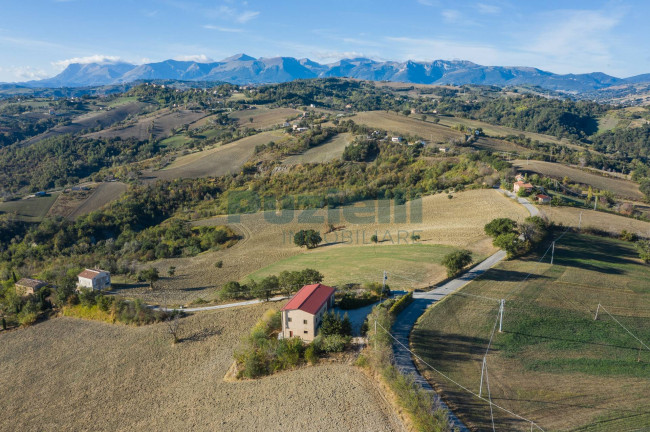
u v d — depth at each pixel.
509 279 64.50
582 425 36.12
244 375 50.41
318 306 55.16
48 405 52.56
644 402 38.91
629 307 56.44
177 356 59.16
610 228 86.12
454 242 86.00
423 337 49.84
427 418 35.81
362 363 46.97
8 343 69.25
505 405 38.78
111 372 57.81
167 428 43.88
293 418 40.72
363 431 37.59
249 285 76.44
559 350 47.19
